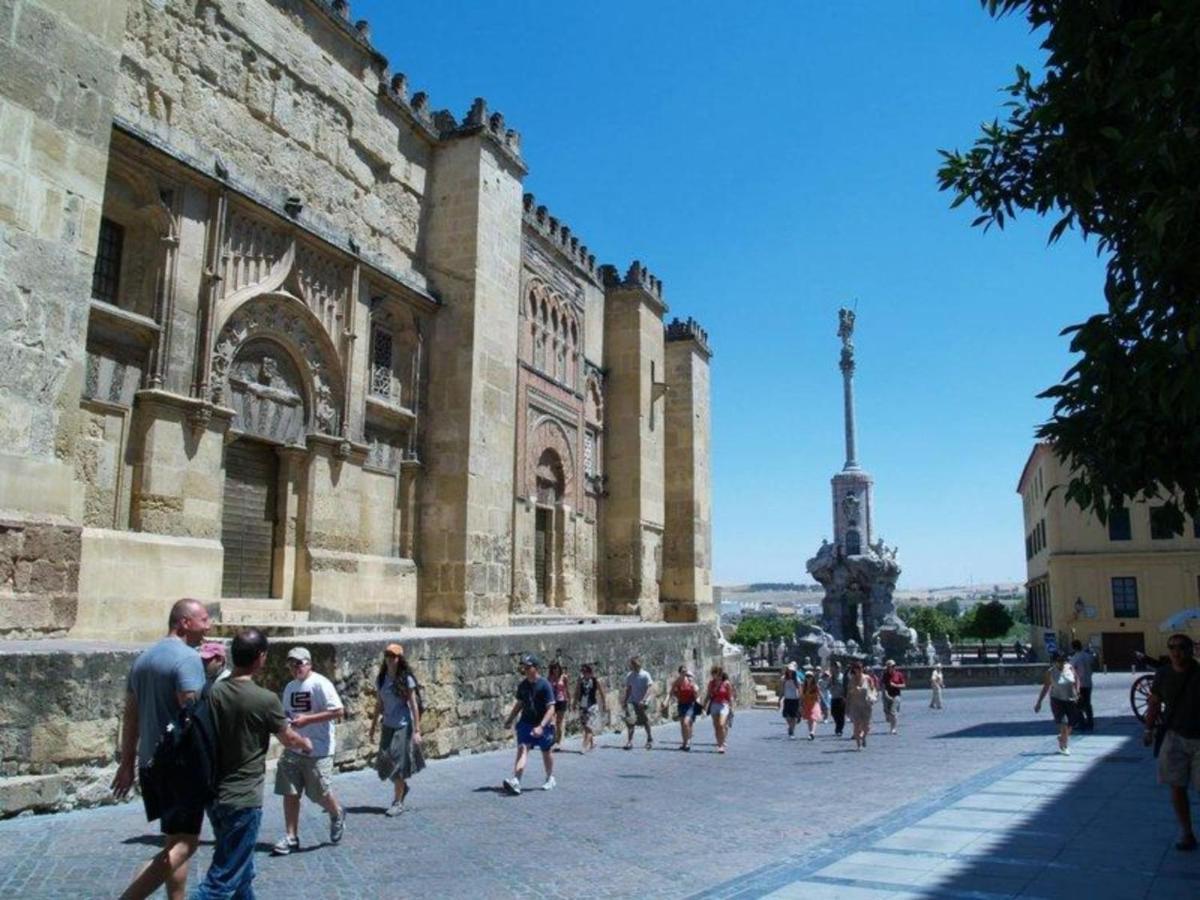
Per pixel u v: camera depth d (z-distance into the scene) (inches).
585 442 1302.9
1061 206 302.7
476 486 901.8
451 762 627.5
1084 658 868.6
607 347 1393.9
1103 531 2305.6
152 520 591.5
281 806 439.8
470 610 877.8
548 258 1205.7
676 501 1481.3
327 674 530.6
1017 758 679.7
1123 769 599.8
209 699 225.1
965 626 3572.8
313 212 771.4
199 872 306.3
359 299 808.9
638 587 1328.7
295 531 738.2
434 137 944.3
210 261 647.1
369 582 802.2
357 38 825.5
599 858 353.1
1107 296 265.6
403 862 340.8
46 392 464.8
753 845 379.6
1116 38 261.0
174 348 616.1
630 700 823.1
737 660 1486.2
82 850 324.5
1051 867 330.6
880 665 2160.4
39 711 378.6
